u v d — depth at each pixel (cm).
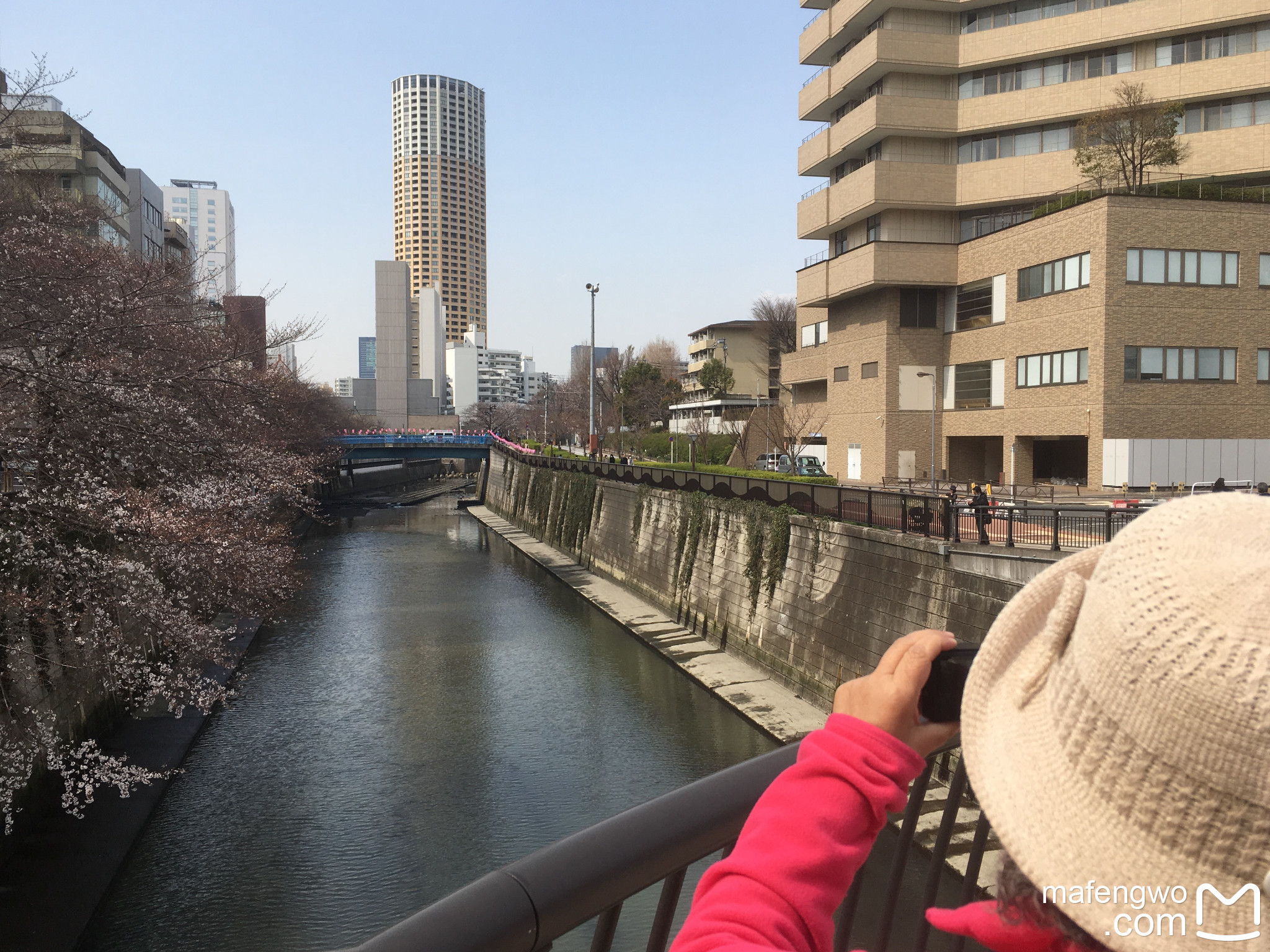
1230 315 3853
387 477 10988
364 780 2027
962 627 1947
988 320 4500
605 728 2377
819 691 2492
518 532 6494
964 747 103
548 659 3072
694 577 3456
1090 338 3869
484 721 2428
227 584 1844
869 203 4672
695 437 6894
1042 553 1817
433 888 1576
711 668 2878
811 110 5306
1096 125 3978
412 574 4800
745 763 152
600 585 4381
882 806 104
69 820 1733
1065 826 89
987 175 4588
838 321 5353
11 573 1511
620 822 133
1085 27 4272
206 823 1803
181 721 2306
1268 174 4109
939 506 2128
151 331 1722
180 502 1867
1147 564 90
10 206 1633
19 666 1617
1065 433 4022
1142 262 3800
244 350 2016
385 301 13038
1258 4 3969
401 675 2862
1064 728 94
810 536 2634
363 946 110
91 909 1459
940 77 4669
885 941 179
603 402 10406
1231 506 92
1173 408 3831
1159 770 83
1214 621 81
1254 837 80
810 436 5878
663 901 143
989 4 4491
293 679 2803
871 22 4753
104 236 3484
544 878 120
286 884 1580
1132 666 84
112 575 1571
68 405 1441
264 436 2272
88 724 2003
